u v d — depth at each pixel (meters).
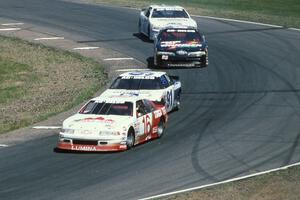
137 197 60.81
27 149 78.69
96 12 185.88
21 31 165.38
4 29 167.00
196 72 124.81
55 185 64.62
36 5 196.88
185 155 75.38
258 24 168.62
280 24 168.38
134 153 76.06
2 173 69.00
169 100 94.62
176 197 60.25
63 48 149.62
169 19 149.00
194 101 104.56
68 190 63.03
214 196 60.50
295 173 67.88
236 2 199.25
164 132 86.62
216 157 74.62
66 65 138.00
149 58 138.50
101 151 75.88
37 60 142.12
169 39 128.38
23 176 67.75
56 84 124.94
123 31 163.75
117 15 181.75
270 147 78.88
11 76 132.00
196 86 114.56
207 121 92.31
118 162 72.38
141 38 156.62
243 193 61.38
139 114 79.94
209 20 173.50
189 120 92.94
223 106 101.06
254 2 199.25
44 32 164.25
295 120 92.25
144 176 67.50
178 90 99.44
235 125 89.81
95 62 137.25
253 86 113.88
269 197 60.22
